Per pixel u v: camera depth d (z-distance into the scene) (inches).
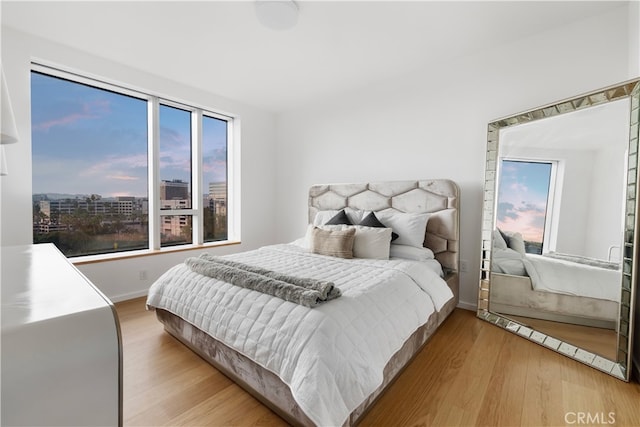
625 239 66.3
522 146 92.0
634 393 61.1
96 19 85.8
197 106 143.9
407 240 107.0
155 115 131.0
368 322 57.4
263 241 174.1
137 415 55.6
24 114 93.2
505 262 95.7
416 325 68.9
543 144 86.3
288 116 172.4
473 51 105.9
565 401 59.0
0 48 88.3
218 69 119.3
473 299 110.9
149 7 80.6
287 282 65.9
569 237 79.2
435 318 86.2
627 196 66.2
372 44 100.5
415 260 100.2
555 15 85.5
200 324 69.4
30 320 21.5
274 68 118.8
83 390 22.7
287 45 100.9
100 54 106.4
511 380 66.1
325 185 148.3
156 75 124.5
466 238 111.9
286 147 174.1
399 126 127.9
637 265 65.2
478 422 53.5
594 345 72.3
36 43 94.7
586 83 87.8
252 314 60.5
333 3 79.1
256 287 64.9
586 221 75.5
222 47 102.0
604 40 84.8
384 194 126.4
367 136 138.5
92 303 25.8
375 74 124.8
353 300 60.2
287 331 53.4
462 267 113.1
